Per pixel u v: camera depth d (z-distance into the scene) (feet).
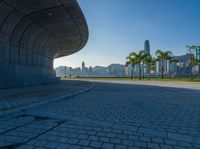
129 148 11.76
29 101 27.86
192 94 44.32
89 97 36.76
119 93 45.37
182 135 14.42
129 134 14.48
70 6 46.29
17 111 21.88
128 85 80.64
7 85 48.83
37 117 19.66
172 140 13.29
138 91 51.47
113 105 27.61
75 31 70.74
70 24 61.00
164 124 17.56
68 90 47.01
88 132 14.80
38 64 72.02
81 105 27.32
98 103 29.32
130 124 17.39
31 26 56.49
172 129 15.99
